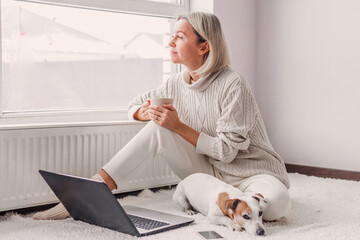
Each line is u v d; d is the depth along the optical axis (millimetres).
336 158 3166
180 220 1869
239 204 1715
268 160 2180
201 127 2270
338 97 3145
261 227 1674
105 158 2379
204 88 2227
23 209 2223
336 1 3135
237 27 3387
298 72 3344
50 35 2549
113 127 2398
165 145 2094
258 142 2188
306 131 3320
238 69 3424
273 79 3490
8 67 2398
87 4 2631
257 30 3559
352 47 3068
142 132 2104
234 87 2129
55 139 2166
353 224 1877
